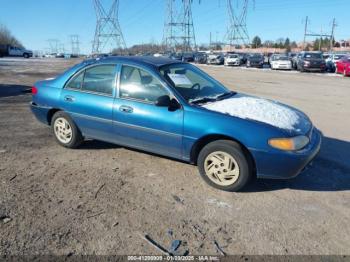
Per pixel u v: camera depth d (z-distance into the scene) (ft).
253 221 11.51
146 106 15.02
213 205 12.56
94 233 10.63
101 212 11.89
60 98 17.80
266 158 12.86
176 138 14.33
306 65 92.22
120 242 10.23
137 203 12.59
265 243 10.31
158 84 14.93
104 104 16.21
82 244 10.09
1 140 19.74
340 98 40.45
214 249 10.00
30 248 9.86
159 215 11.78
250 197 13.26
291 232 10.91
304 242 10.39
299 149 13.04
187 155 14.46
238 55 145.18
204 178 14.19
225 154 13.47
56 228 10.86
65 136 18.25
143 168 15.87
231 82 61.36
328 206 12.63
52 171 15.38
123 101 15.69
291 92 46.29
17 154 17.43
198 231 10.87
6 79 55.98
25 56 231.30
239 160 13.20
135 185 14.11
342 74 81.46
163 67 15.70
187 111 14.08
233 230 10.96
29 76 63.93
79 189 13.64
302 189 13.99
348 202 12.94
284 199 13.12
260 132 12.88
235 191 13.65
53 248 9.87
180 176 15.05
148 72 15.26
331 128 24.35
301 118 15.01
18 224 11.03
